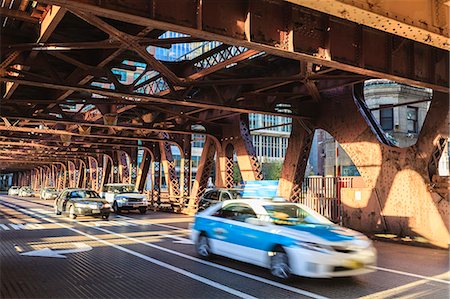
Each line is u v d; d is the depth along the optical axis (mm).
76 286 7730
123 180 38000
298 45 9672
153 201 31797
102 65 12688
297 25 9719
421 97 39125
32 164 69688
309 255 7594
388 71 11453
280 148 106062
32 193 64500
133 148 36406
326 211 18828
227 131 23188
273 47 9305
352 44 10820
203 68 13984
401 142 37031
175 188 29703
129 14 7508
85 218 22969
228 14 8828
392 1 7891
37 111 20734
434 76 12531
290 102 18453
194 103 15305
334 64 10461
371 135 16219
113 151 40062
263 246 8602
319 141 48438
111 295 7141
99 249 12023
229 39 8781
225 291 7391
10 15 9914
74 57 13375
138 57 14016
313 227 8602
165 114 22812
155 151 32156
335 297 7051
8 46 10469
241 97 17828
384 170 15656
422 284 8086
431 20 8523
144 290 7473
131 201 27219
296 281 8156
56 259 10375
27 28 11195
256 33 9109
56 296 7051
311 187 19906
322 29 10148
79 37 12211
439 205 13750
